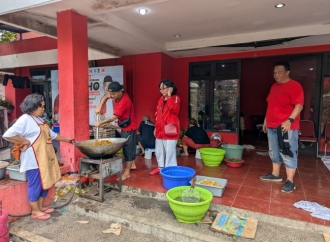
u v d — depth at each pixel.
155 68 5.38
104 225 2.49
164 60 5.47
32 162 2.43
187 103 5.88
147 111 5.56
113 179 3.26
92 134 4.72
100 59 5.62
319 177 3.44
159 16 3.56
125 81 5.50
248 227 2.22
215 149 4.21
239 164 3.91
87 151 2.67
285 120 2.95
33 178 2.47
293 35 4.06
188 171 3.14
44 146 2.48
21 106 2.44
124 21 3.79
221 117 5.61
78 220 2.59
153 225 2.31
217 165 4.04
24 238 2.27
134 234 2.34
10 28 5.86
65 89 3.14
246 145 5.84
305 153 4.98
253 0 3.00
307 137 4.82
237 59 5.31
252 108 7.82
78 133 3.17
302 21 3.75
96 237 2.29
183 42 4.97
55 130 5.48
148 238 2.28
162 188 2.97
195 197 2.45
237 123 5.42
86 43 3.26
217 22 3.80
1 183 2.58
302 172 3.69
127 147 3.27
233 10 3.32
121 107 3.11
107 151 2.72
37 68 7.34
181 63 5.89
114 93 3.05
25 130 2.37
